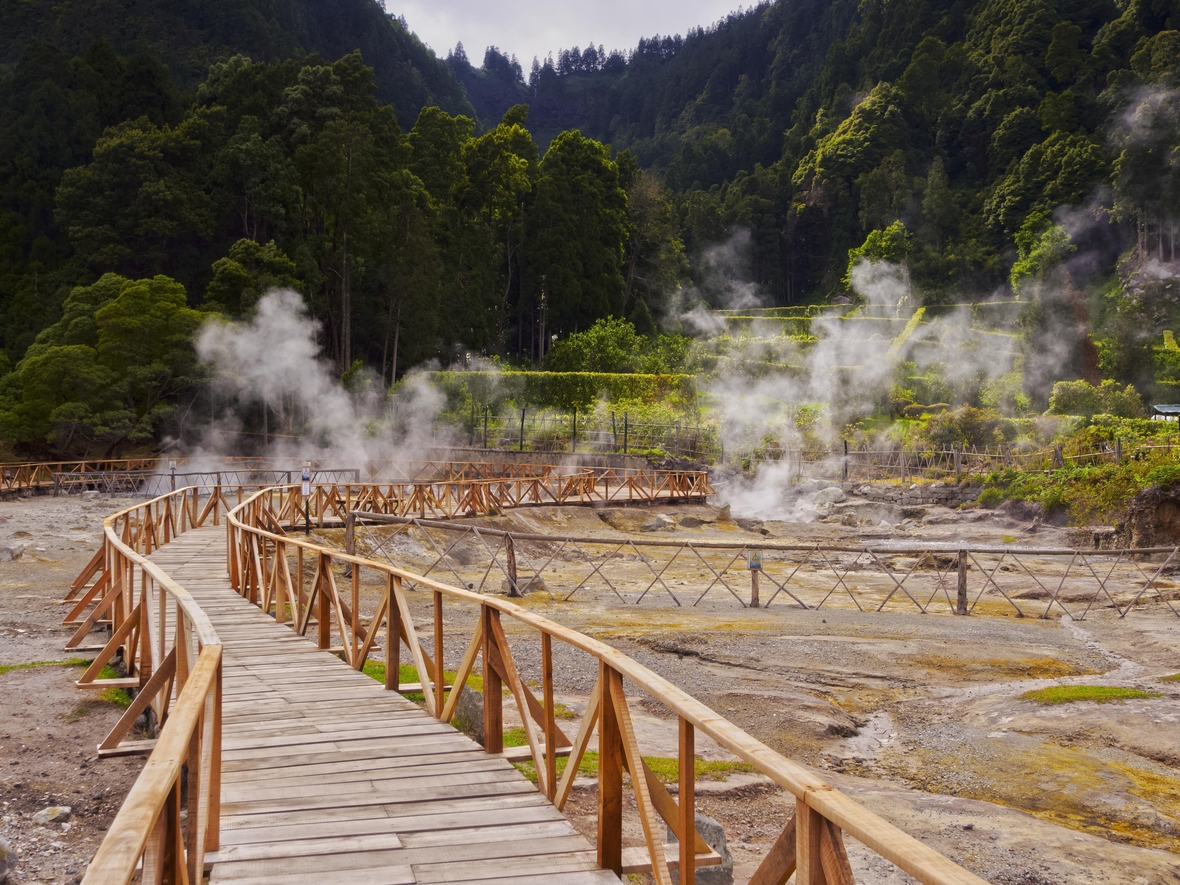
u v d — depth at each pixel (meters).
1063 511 29.16
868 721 10.66
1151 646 14.74
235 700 7.30
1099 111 119.94
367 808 4.81
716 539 28.72
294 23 142.00
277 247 55.06
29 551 19.02
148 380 42.88
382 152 63.44
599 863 4.05
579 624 16.05
